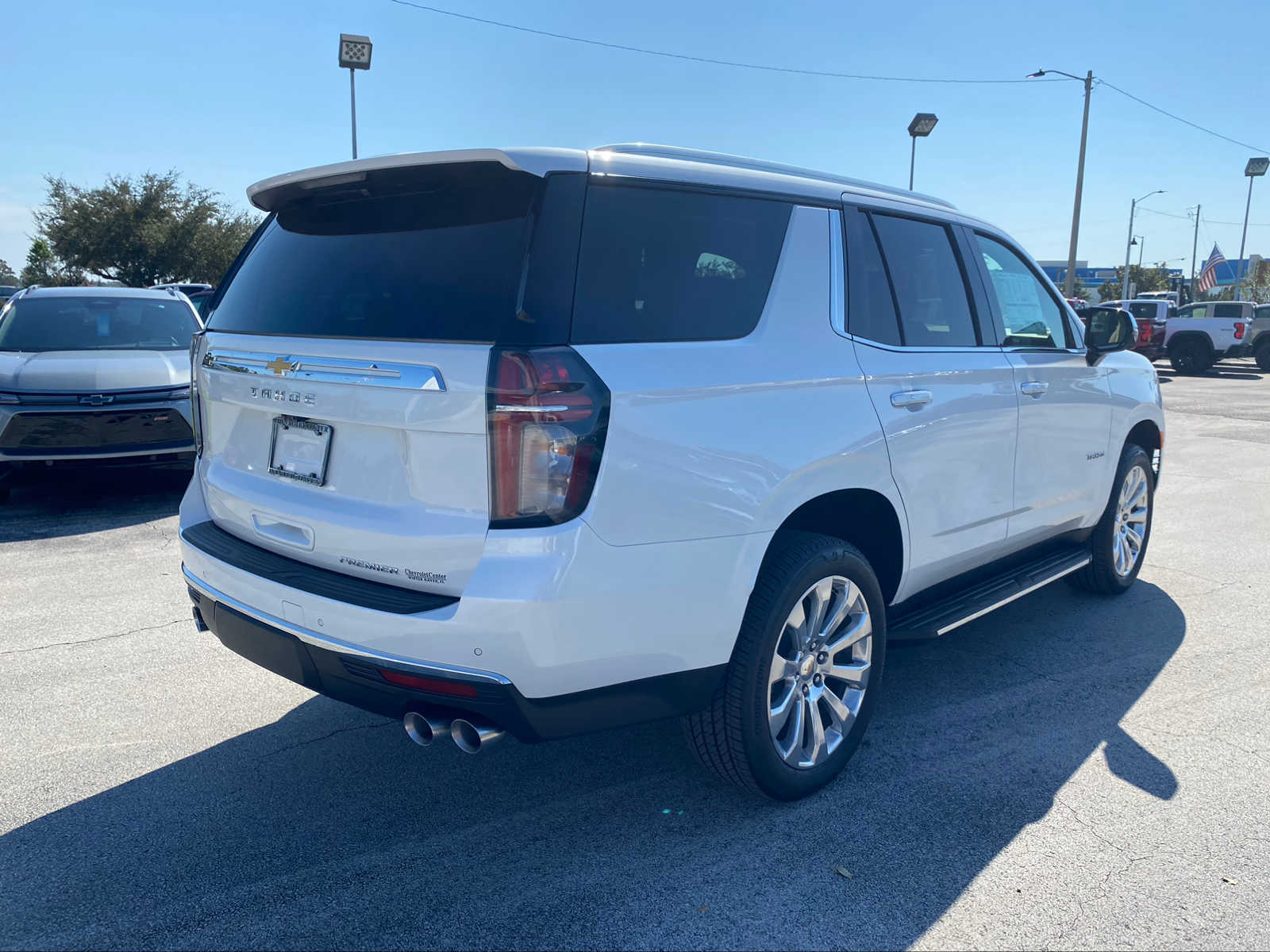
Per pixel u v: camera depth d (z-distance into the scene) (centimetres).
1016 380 401
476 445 241
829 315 320
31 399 702
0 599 521
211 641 462
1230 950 246
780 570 293
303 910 260
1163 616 511
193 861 283
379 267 278
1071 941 249
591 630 248
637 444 253
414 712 255
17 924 253
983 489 386
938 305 375
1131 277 7244
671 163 289
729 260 295
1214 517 753
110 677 418
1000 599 398
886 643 362
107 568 583
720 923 256
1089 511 485
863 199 352
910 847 291
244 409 311
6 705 389
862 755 352
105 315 855
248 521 307
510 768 342
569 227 255
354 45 2373
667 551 259
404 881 273
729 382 277
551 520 241
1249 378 2389
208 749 354
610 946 246
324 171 289
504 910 261
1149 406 527
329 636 262
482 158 256
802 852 288
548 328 245
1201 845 293
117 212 3606
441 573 249
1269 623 501
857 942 248
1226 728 375
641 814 310
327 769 340
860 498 326
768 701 294
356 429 267
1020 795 323
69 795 320
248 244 344
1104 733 370
